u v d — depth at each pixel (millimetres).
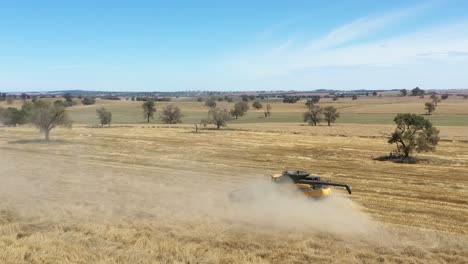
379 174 31156
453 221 17359
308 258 11625
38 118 55062
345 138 64000
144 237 12938
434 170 33375
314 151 47031
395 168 34469
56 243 12281
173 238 13109
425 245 13016
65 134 68625
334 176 30016
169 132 75375
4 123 89562
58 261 10906
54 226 14195
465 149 48969
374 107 183000
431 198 22234
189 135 68688
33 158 36906
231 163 35750
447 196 22781
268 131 78188
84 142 54719
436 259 11742
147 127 90438
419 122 40500
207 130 80875
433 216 18156
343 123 108750
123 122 121562
